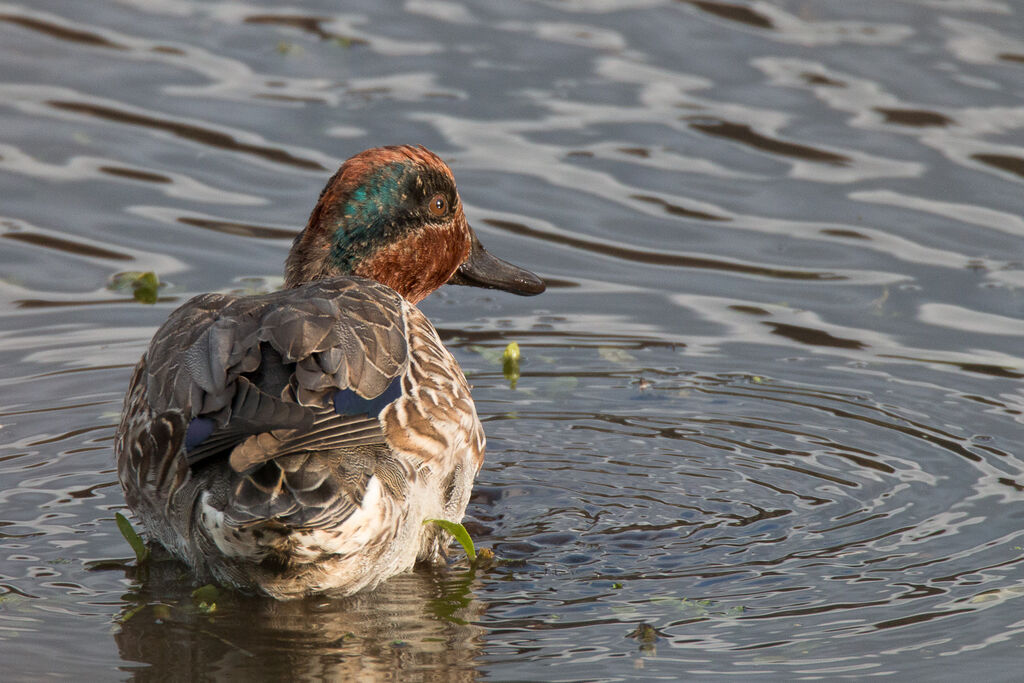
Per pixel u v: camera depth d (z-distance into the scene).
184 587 8.80
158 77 17.48
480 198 15.40
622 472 10.74
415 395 9.02
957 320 13.48
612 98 17.27
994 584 8.90
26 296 13.53
